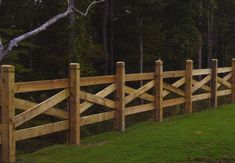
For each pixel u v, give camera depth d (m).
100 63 30.47
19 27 25.11
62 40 25.98
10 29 21.92
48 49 26.41
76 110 12.04
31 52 24.98
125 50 33.00
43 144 17.34
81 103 12.75
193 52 33.91
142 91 15.11
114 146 11.62
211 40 38.31
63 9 22.52
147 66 33.44
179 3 30.78
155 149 11.20
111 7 30.66
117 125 14.03
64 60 24.91
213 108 19.30
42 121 17.58
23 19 25.22
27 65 25.47
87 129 18.97
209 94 19.67
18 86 10.30
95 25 31.89
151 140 12.26
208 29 37.56
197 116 16.83
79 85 12.13
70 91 11.97
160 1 29.50
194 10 31.08
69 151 11.19
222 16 41.06
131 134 13.31
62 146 11.83
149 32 31.77
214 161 10.22
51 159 10.41
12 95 10.09
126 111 14.35
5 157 10.09
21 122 10.45
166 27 31.92
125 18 31.91
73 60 22.92
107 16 30.73
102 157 10.45
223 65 44.19
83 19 23.53
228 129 13.79
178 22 31.42
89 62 25.16
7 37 22.39
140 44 31.47
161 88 16.02
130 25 31.88
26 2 25.14
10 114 10.05
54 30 26.05
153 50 32.66
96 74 29.22
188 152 10.88
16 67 20.61
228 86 21.14
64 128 11.91
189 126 14.47
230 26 42.28
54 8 25.83
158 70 15.88
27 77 24.89
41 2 25.86
